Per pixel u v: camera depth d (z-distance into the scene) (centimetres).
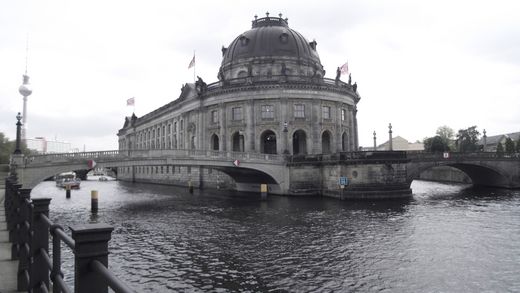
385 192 4341
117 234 2583
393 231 2564
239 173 5625
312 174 4931
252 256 2014
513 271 1748
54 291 483
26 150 8381
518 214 3219
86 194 5975
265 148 6706
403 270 1772
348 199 4322
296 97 5959
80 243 346
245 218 3188
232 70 6825
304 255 2022
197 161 4556
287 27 7519
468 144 9606
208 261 1933
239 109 6216
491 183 6456
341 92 6366
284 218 3141
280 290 1541
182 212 3594
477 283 1606
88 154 3919
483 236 2403
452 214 3238
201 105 6688
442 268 1797
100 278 354
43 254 558
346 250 2111
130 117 12762
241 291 1534
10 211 1133
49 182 11650
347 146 6650
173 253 2091
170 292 1525
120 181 11219
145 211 3688
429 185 6906
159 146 9356
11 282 747
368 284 1602
